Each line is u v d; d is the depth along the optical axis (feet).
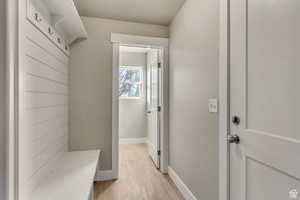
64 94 7.20
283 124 2.85
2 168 3.14
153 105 10.55
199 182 5.58
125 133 14.98
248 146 3.59
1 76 3.18
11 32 3.28
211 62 4.91
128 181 8.00
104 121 8.21
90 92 8.07
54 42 5.74
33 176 4.23
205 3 5.24
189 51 6.40
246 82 3.65
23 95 3.60
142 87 15.23
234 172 4.00
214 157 4.75
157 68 9.48
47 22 5.12
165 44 8.84
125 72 15.16
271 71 3.07
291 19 2.71
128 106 15.03
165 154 8.84
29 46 3.95
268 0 3.12
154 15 7.95
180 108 7.25
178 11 7.54
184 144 6.79
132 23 8.55
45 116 5.06
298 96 2.61
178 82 7.51
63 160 6.46
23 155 3.61
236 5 3.91
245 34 3.66
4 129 3.17
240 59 3.81
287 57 2.78
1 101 3.17
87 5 7.13
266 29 3.16
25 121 3.73
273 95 3.03
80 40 7.98
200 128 5.54
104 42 8.20
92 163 6.17
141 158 11.16
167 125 8.82
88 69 8.05
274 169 3.01
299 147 2.57
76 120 7.93
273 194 3.03
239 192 3.84
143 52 15.06
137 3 7.00
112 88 8.27
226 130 4.20
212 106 4.83
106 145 8.22
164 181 8.01
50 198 3.98
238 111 3.88
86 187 4.50
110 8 7.36
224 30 4.27
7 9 3.21
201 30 5.49
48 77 5.29
